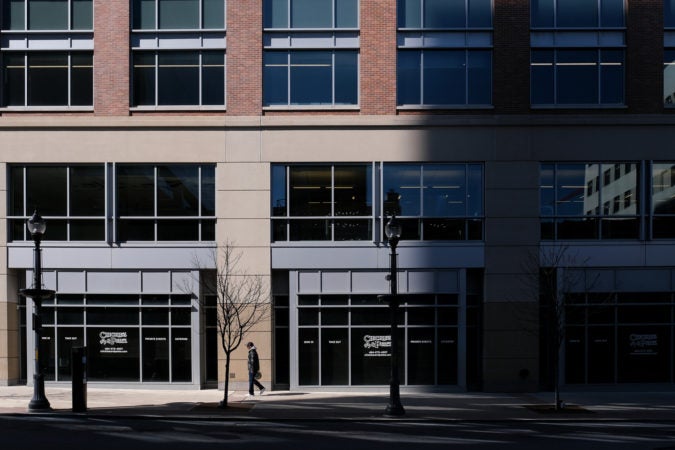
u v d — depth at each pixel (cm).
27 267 2422
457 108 2431
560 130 2419
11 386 2419
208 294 2473
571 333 2422
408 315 2423
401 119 2422
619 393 2377
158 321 2431
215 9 2475
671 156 2409
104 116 2433
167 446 1422
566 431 1673
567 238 2425
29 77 2462
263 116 2433
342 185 2447
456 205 2434
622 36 2444
